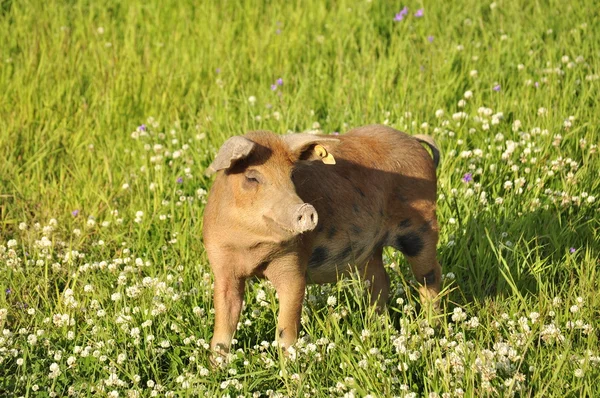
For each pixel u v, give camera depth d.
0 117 19.50
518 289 13.73
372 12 24.11
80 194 16.88
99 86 20.62
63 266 14.55
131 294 12.76
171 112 19.59
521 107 18.66
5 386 11.23
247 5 24.84
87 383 11.13
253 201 10.84
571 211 15.58
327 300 12.66
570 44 22.05
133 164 17.83
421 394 11.08
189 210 15.70
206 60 21.88
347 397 10.33
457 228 15.12
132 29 22.97
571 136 17.61
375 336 11.78
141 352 11.78
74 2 25.88
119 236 15.36
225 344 11.79
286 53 21.97
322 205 12.06
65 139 18.78
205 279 13.51
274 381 11.45
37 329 12.53
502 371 10.77
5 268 14.11
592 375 10.96
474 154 16.89
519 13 23.45
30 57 21.59
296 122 18.39
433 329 12.01
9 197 17.05
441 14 24.09
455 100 19.34
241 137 10.71
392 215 13.26
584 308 12.64
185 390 10.99
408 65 20.78
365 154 12.96
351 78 20.33
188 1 25.38
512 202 15.66
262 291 12.78
